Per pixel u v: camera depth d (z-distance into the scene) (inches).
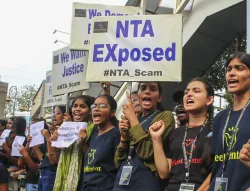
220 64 382.3
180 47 148.7
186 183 117.6
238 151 98.0
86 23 235.8
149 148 132.2
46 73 313.0
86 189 155.2
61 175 177.0
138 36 153.6
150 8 321.4
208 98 129.5
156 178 131.6
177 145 125.6
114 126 164.9
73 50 231.0
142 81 149.4
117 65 154.3
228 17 245.9
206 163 114.9
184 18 281.3
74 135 177.8
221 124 107.5
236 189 95.7
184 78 320.5
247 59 104.7
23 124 282.8
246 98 105.1
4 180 144.0
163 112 140.0
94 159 155.0
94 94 404.2
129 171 133.3
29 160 236.5
